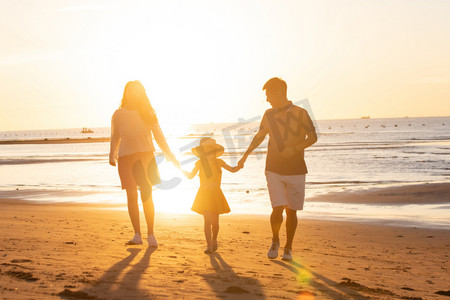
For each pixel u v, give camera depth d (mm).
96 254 4914
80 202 16266
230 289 3498
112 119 5734
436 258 6422
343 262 5590
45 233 6781
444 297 3859
